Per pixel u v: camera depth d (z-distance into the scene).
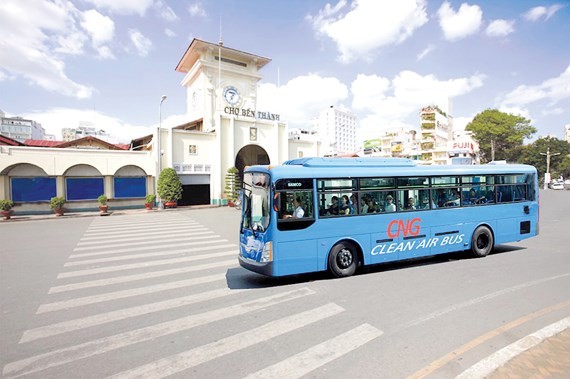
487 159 63.84
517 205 10.38
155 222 18.83
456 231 9.21
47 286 7.23
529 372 3.65
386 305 5.82
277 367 3.92
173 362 4.09
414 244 8.56
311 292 6.62
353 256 7.87
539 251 10.35
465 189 9.47
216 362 4.06
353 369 3.84
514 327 4.84
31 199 23.59
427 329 4.84
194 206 28.02
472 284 6.98
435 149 62.50
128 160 26.30
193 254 10.34
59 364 4.08
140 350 4.40
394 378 3.65
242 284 7.28
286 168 7.23
